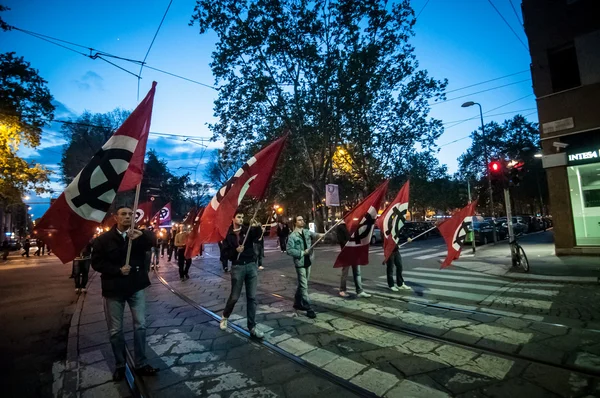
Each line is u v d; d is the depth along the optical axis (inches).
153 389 128.2
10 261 861.2
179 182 2292.1
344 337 177.9
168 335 190.5
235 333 190.2
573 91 450.3
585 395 114.0
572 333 171.6
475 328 184.9
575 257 434.3
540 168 1590.8
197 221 241.6
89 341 187.5
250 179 204.4
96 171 140.6
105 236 139.9
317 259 580.4
